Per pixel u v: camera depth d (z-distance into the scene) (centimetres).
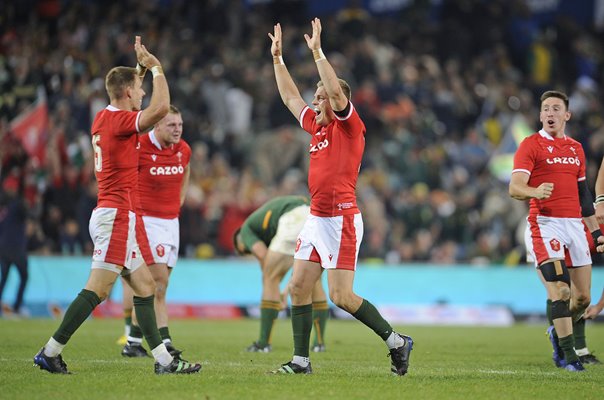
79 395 2345
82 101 6969
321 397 2370
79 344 3956
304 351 2895
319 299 4000
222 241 7056
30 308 5928
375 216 7531
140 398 2309
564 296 3228
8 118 6806
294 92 3044
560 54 10000
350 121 2761
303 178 8100
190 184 7156
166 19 8694
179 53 8219
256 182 7588
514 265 7244
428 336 5122
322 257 2808
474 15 9838
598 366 3366
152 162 3562
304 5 9731
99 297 2769
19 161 6375
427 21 9919
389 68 9006
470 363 3469
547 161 3294
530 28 10162
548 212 3297
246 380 2664
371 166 8250
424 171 8275
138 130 2747
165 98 2730
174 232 3616
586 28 10394
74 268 6106
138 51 2764
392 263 7256
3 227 5738
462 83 9288
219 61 8575
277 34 3088
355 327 5841
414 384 2666
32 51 7375
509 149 8338
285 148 8119
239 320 6284
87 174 6588
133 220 2805
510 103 9169
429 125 8681
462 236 7688
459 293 6800
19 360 3170
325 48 8950
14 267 5838
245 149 8119
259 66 8719
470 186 8256
